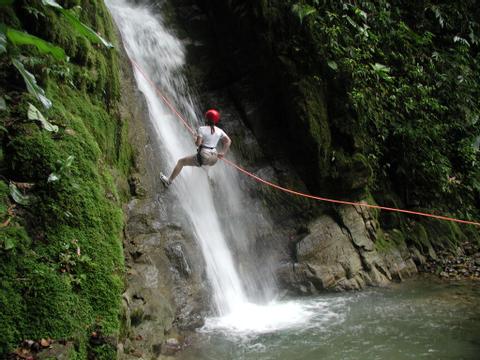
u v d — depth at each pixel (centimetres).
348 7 816
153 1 827
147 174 559
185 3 832
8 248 308
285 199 735
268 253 691
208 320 534
